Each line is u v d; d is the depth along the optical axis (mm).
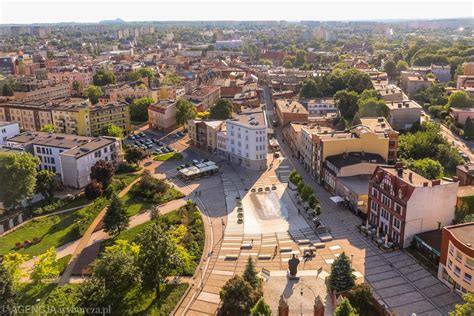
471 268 97875
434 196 121250
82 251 130375
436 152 194875
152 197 165500
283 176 186000
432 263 114500
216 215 151625
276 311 98062
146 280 103500
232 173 191500
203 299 106375
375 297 102875
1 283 96000
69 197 167000
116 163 196875
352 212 149500
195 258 123750
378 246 126125
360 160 161125
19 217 152000
